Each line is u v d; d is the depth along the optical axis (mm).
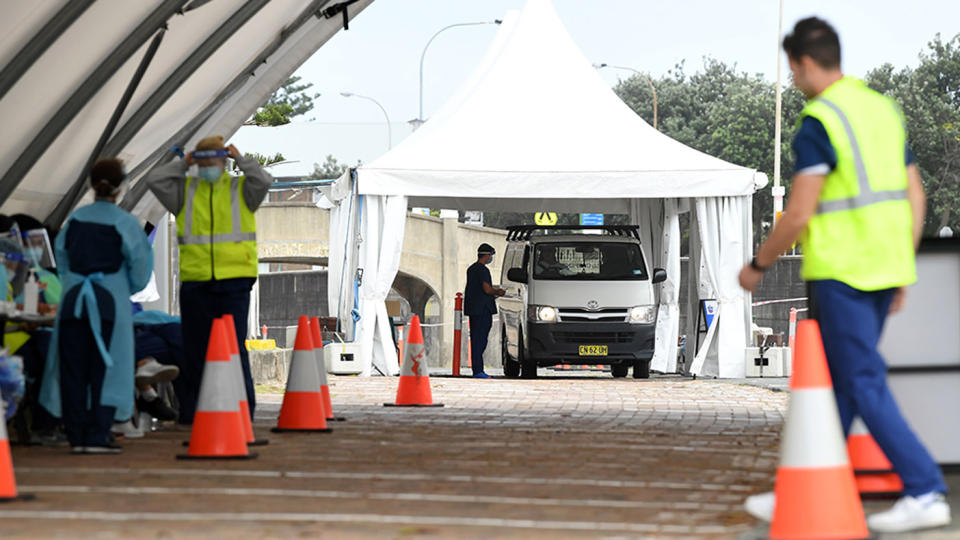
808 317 8156
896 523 7508
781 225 7641
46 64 14812
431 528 7758
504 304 33906
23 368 12508
